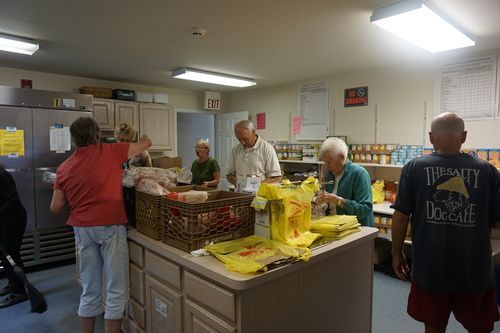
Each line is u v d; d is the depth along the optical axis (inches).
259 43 119.7
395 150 145.3
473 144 132.3
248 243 60.2
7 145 131.5
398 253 70.9
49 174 96.2
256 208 62.9
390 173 157.2
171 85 203.9
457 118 63.2
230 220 63.6
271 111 206.8
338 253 63.4
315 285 60.7
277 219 61.2
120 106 180.7
